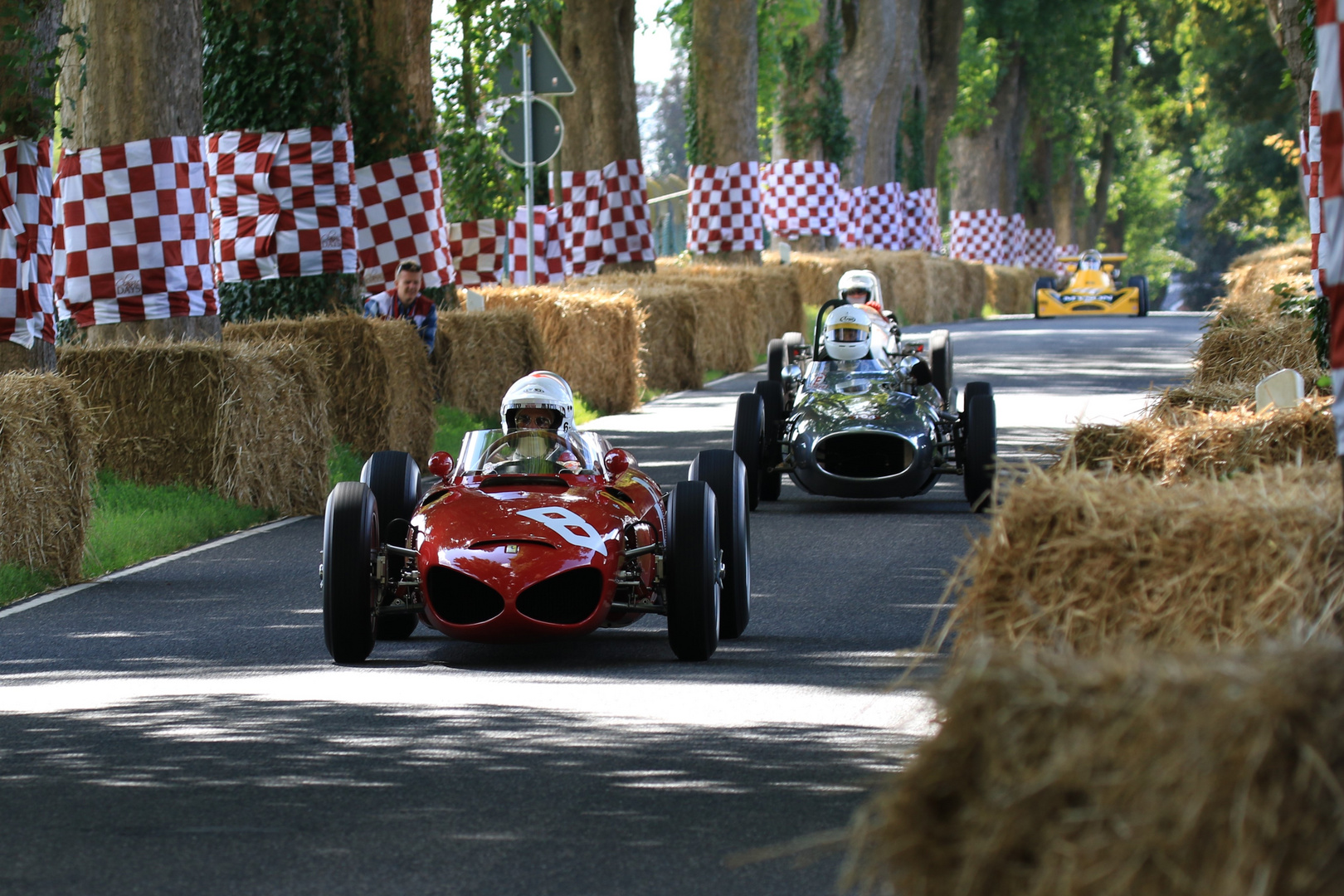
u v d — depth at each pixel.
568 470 25.20
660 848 14.68
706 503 23.28
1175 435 21.91
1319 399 21.97
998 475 14.55
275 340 40.16
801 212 128.38
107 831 15.30
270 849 14.75
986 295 166.62
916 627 25.31
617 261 92.88
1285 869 8.27
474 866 14.22
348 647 23.09
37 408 29.59
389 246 60.88
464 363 55.09
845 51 140.88
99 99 42.69
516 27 65.75
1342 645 8.87
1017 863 8.97
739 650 23.91
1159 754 8.52
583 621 22.23
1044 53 190.88
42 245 34.47
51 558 30.05
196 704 20.64
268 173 53.22
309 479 40.03
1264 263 74.25
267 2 52.97
